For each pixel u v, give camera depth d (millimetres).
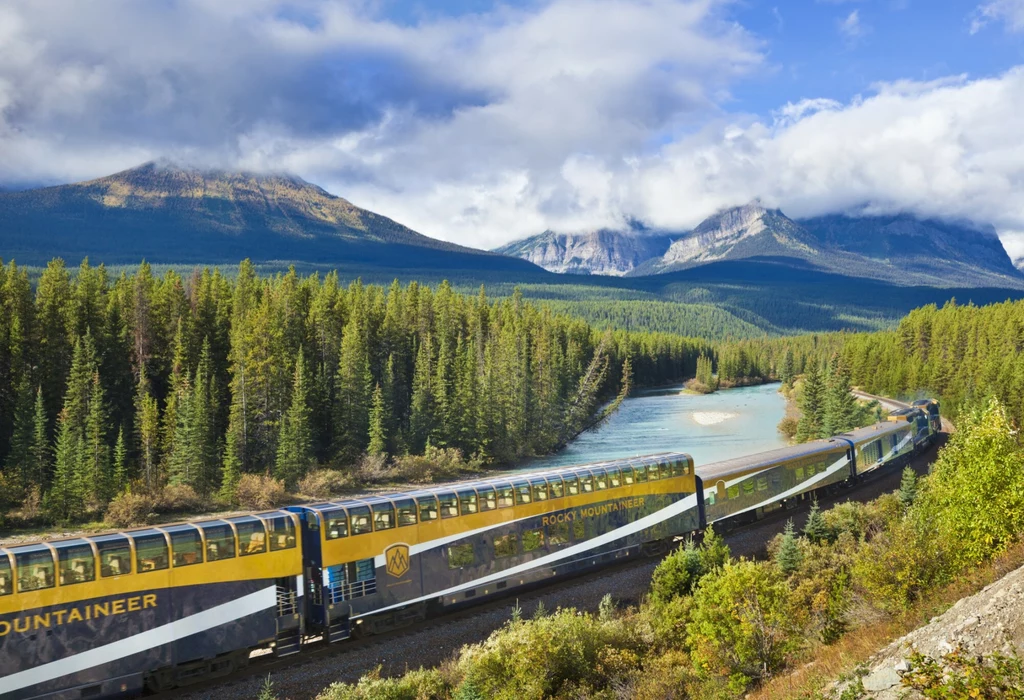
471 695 23031
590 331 190125
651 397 185750
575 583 39781
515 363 111438
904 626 20875
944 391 130750
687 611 28922
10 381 76000
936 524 28234
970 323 158125
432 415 97125
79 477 66438
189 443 73625
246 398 82688
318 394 91000
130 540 25203
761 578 24953
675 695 23219
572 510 40188
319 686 26953
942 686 12742
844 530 41438
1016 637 15000
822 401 109125
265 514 29422
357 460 87625
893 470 71938
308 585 30234
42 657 22969
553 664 25250
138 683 24812
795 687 19344
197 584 26406
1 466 71750
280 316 98438
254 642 27719
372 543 31500
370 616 31484
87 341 78188
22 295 79312
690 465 47750
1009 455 26438
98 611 24141
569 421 122312
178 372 84250
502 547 36469
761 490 53312
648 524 44250
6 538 59375
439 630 32500
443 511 34344
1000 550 24734
